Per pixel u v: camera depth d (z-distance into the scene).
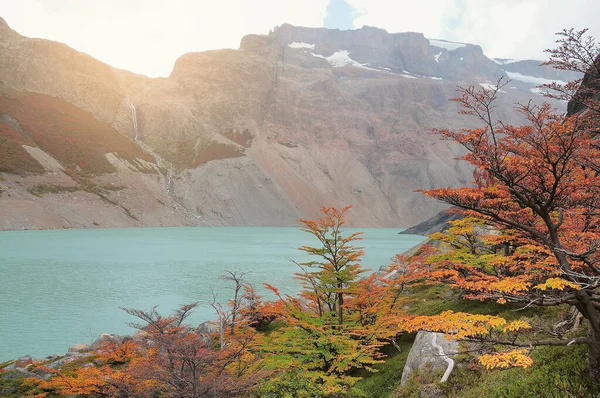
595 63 8.24
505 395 9.91
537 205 9.48
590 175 9.81
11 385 19.20
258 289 48.16
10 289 45.97
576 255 8.23
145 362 14.28
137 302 41.59
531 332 13.08
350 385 17.11
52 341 29.66
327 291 18.80
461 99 8.91
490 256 16.75
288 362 16.50
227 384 12.88
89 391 15.38
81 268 62.00
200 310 38.84
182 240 119.81
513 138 8.77
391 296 21.38
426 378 13.35
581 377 8.89
